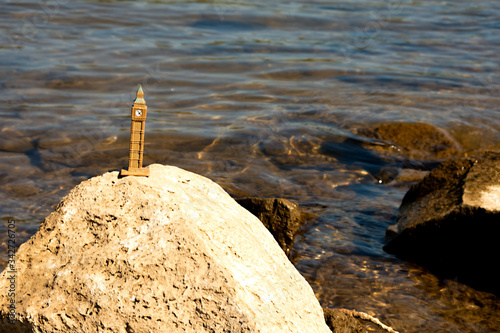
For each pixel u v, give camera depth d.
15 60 10.87
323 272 4.93
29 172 6.69
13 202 5.94
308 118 9.08
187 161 7.30
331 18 15.95
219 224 3.36
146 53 12.01
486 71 11.92
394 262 5.16
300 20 15.51
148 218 3.13
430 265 5.11
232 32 14.05
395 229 5.48
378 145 8.24
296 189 6.70
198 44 12.90
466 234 4.91
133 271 2.96
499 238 4.75
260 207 5.46
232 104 9.55
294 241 5.46
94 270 2.99
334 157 7.79
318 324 3.43
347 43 13.73
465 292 4.66
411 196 5.95
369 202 6.46
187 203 3.34
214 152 7.64
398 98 10.19
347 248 5.38
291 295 3.37
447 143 8.39
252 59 12.11
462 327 4.18
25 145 7.44
